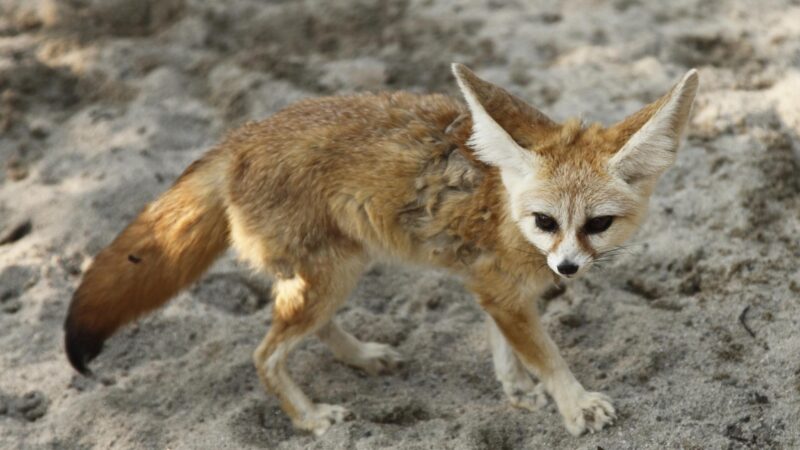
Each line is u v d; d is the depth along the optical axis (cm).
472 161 783
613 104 1188
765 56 1260
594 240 745
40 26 1434
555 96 1217
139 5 1458
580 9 1409
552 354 802
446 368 895
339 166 805
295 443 811
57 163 1173
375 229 814
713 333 867
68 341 827
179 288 863
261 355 830
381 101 835
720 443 747
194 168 856
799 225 977
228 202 835
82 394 877
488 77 1262
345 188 804
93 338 834
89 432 834
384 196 801
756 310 884
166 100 1273
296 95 1251
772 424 761
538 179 742
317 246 812
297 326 825
